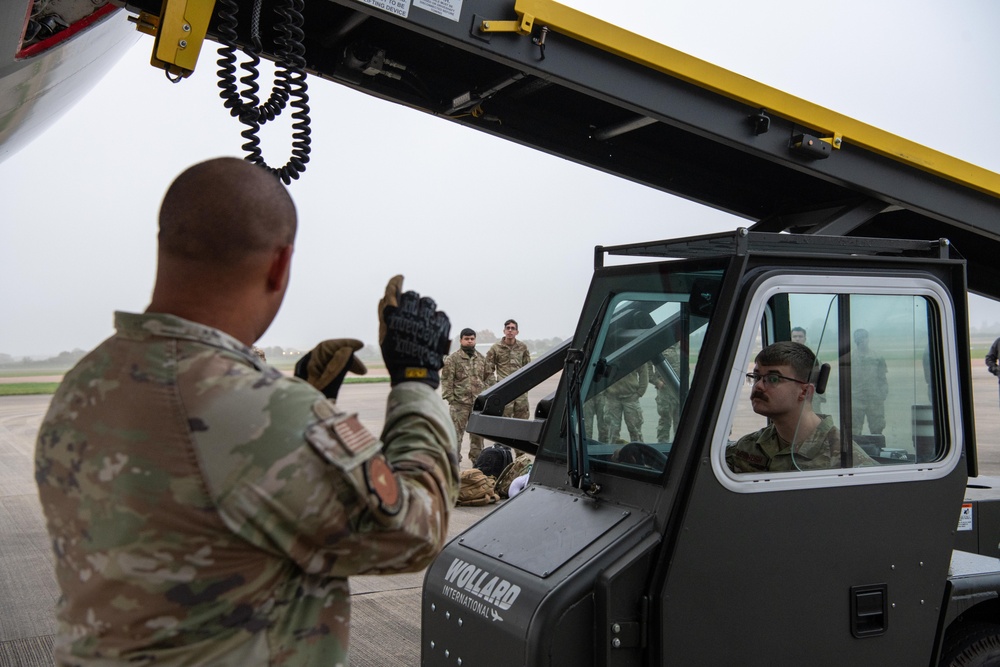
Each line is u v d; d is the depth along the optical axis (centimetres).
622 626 202
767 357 223
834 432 228
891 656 228
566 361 247
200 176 119
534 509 248
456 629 231
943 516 236
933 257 249
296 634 114
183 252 118
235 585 108
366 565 115
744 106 289
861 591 224
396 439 126
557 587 203
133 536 106
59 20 443
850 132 301
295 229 126
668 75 275
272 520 107
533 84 313
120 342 117
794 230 374
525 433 288
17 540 619
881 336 235
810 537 219
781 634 215
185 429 107
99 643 108
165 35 220
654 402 230
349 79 304
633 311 246
